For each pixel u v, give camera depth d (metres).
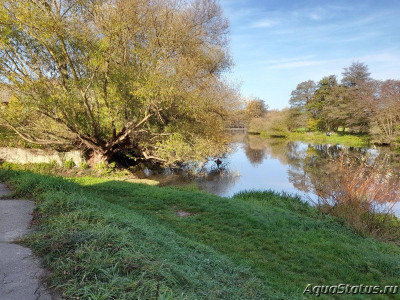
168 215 7.93
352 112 45.62
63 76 13.09
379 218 8.41
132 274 2.90
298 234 6.99
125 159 19.73
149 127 16.62
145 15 16.48
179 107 16.09
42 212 5.04
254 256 5.59
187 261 4.07
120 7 14.31
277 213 8.79
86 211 4.86
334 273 5.15
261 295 3.73
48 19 11.11
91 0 12.70
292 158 26.41
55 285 2.73
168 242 4.62
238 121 23.14
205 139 18.16
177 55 17.69
